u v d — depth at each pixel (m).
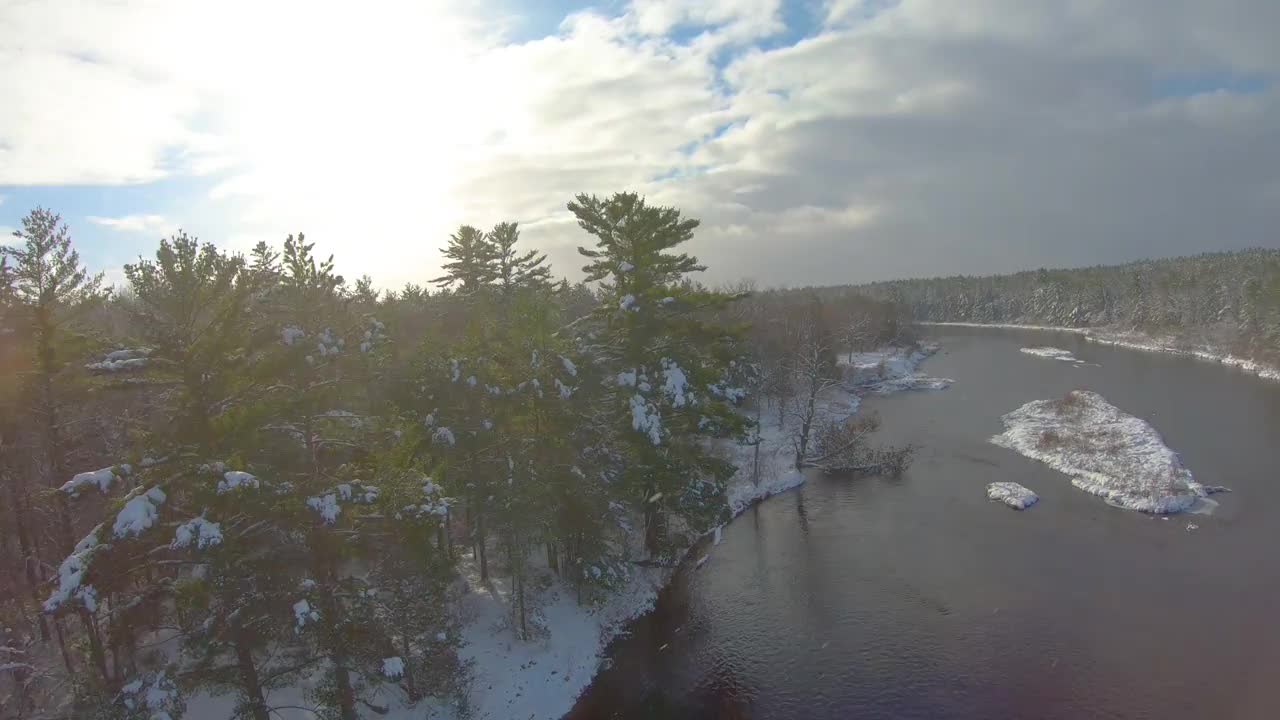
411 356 24.42
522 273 39.16
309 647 17.75
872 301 120.94
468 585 27.03
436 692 19.73
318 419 17.03
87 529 18.92
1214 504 35.72
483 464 23.50
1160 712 20.30
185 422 14.27
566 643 24.22
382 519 17.09
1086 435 49.00
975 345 128.88
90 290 18.56
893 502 39.12
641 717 21.16
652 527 31.19
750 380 53.25
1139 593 27.05
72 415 19.53
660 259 28.70
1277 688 21.09
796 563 31.70
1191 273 138.50
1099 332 141.88
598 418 25.78
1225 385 72.62
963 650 23.91
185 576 14.93
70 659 18.61
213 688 16.75
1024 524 34.75
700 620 26.95
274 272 16.53
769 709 21.42
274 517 15.10
